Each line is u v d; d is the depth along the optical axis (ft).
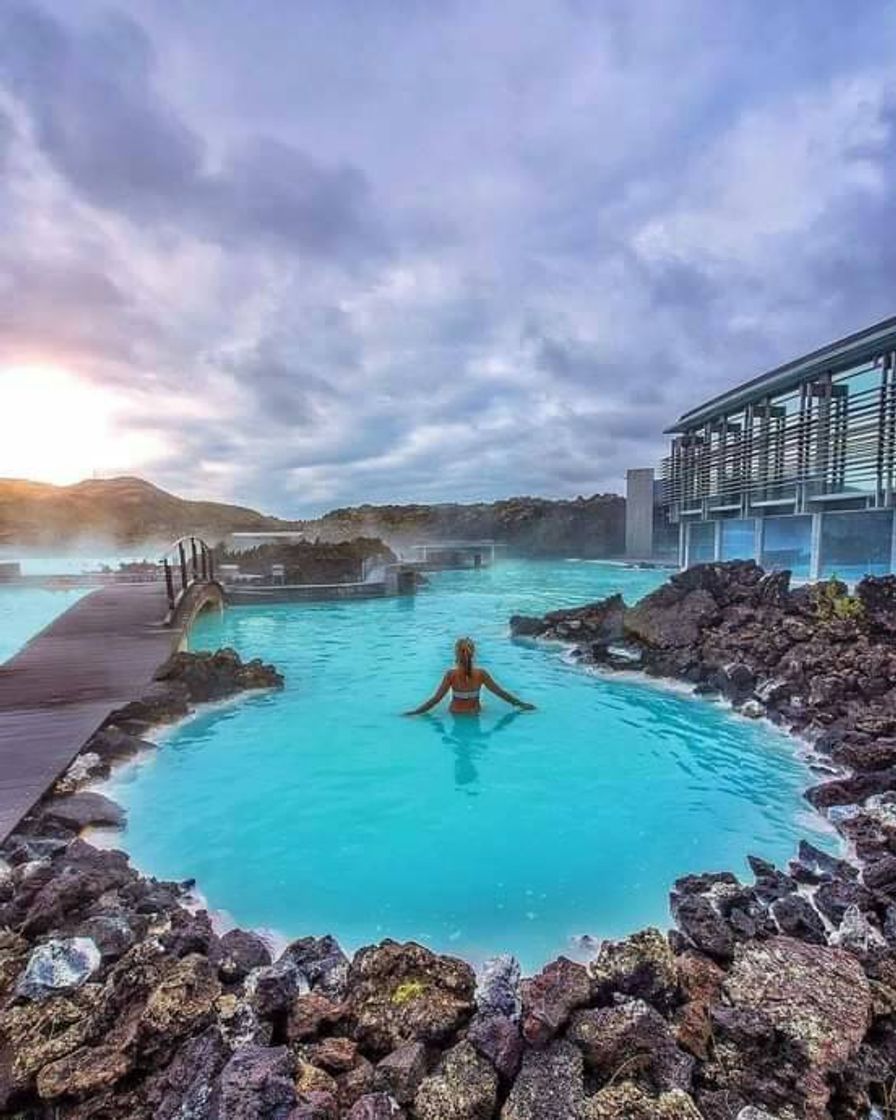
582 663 36.35
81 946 10.25
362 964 10.05
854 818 16.03
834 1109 7.73
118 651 32.30
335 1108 7.36
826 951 10.06
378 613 59.11
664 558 115.85
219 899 13.28
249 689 30.42
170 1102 7.39
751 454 70.18
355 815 17.43
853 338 51.55
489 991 9.35
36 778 17.25
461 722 25.81
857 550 54.08
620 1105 7.37
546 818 17.22
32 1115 7.57
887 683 25.18
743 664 29.84
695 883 13.35
